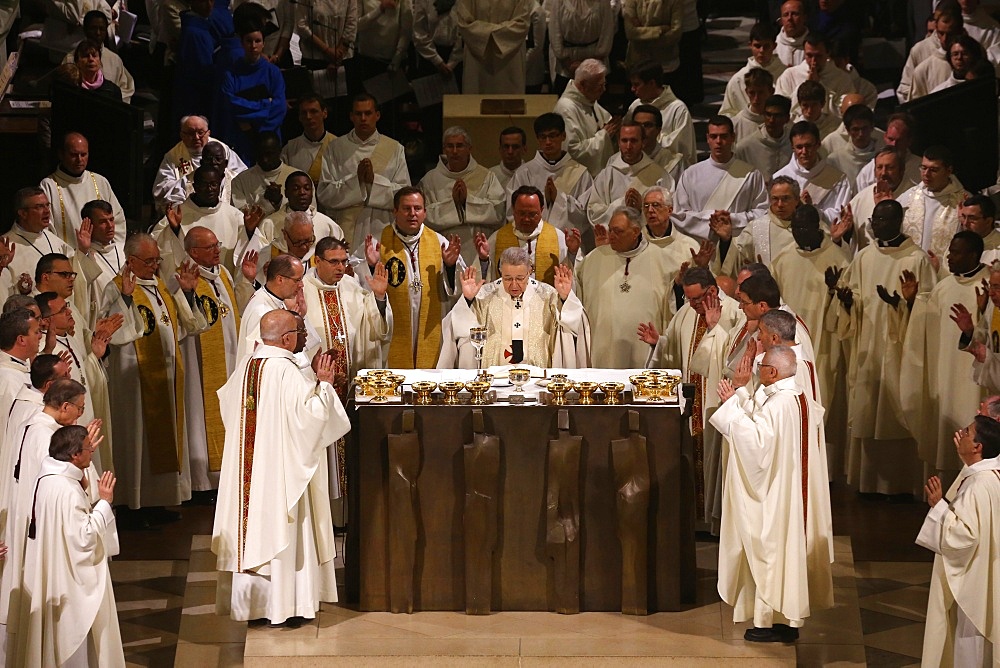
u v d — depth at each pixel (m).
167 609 31.25
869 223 39.12
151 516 35.88
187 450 36.41
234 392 28.19
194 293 36.06
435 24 49.09
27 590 26.66
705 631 27.75
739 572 27.67
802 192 40.66
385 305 34.41
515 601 28.56
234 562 27.94
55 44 48.41
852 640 28.89
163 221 39.09
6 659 27.23
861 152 42.50
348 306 34.00
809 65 45.38
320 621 28.25
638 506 27.97
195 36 46.22
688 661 26.70
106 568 27.00
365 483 28.39
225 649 28.77
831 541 28.48
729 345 32.62
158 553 33.88
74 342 33.03
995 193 41.72
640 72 44.91
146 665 28.97
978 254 36.12
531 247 38.09
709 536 33.34
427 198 40.97
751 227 39.09
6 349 29.20
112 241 37.59
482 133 44.16
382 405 28.25
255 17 45.09
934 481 26.73
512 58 47.59
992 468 26.59
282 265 30.00
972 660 26.98
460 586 28.61
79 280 36.09
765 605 27.16
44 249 37.06
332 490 32.75
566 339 33.31
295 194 38.56
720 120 40.72
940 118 41.31
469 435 28.19
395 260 37.03
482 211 40.44
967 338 34.19
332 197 41.84
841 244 39.97
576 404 28.33
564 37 48.22
